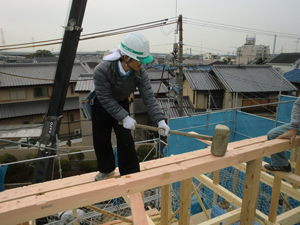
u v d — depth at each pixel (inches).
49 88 649.0
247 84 557.3
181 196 71.8
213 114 319.0
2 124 582.9
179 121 292.2
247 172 71.4
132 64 58.1
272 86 561.9
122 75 59.7
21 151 471.5
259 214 93.2
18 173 416.5
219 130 59.1
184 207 71.7
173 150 291.9
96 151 73.4
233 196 111.5
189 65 378.6
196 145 305.1
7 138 499.8
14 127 565.3
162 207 75.0
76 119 682.8
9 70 637.9
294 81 721.0
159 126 63.2
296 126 73.4
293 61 836.0
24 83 605.6
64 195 43.3
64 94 200.1
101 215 152.1
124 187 48.2
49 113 203.6
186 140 297.9
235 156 62.9
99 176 75.4
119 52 59.6
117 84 61.0
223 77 569.9
